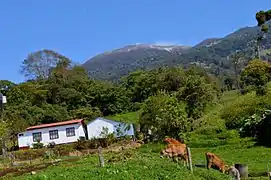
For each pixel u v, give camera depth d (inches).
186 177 1103.6
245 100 3107.8
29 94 4766.2
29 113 4362.7
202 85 3425.2
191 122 2994.6
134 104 4958.2
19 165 2143.2
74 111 4640.8
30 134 3548.2
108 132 3427.7
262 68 3494.1
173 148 1428.4
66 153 2775.6
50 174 1010.1
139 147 2492.6
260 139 2384.4
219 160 1438.2
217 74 7608.3
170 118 2534.5
